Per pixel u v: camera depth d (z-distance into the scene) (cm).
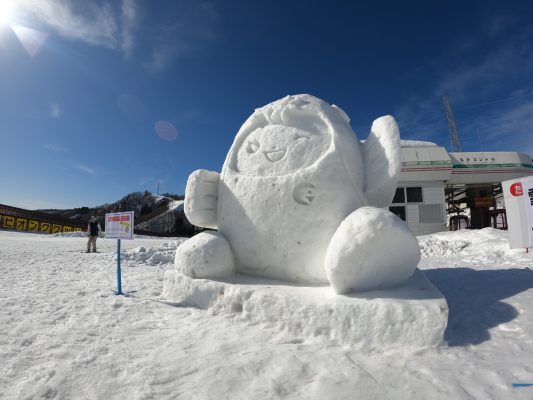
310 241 401
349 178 411
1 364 279
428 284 362
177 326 369
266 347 306
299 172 413
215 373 260
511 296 389
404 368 257
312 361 274
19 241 1844
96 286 585
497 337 301
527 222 839
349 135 451
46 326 371
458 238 1416
